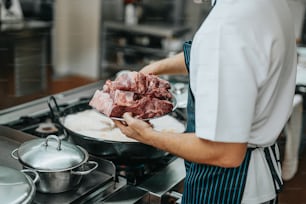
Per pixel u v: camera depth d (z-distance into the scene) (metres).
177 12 4.58
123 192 1.16
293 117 2.34
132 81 1.19
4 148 1.32
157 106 1.16
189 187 1.15
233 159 0.93
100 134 1.34
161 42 4.45
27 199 0.89
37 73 4.09
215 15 0.94
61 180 1.04
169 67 1.47
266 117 1.03
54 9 4.75
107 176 1.17
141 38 4.55
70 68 5.01
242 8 0.92
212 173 1.09
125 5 4.68
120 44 4.69
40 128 1.49
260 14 0.93
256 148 1.07
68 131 1.30
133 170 1.31
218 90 0.89
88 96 1.80
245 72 0.89
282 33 0.97
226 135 0.90
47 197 1.05
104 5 4.77
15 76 3.77
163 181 1.26
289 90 1.07
